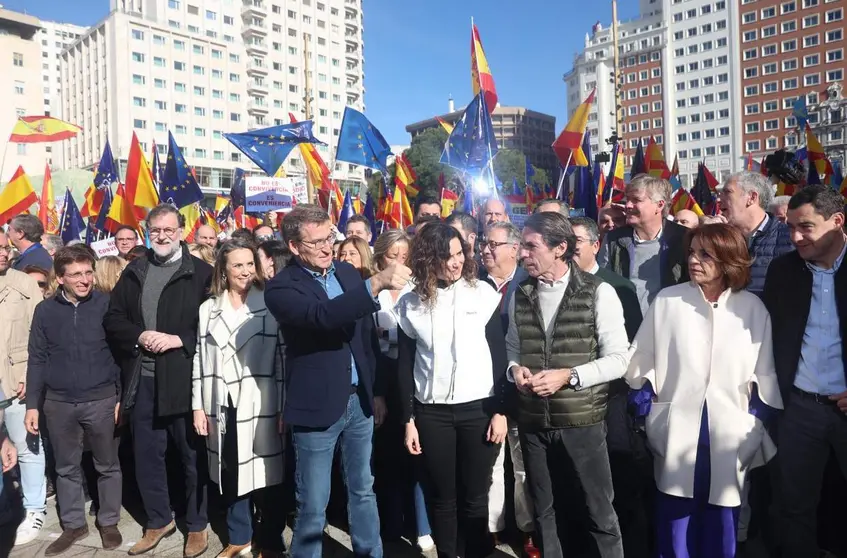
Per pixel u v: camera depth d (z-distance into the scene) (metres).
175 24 70.69
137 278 3.87
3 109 53.53
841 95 64.88
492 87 6.13
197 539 3.75
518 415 3.06
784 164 5.75
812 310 2.89
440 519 3.14
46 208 10.92
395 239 4.07
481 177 6.05
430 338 3.08
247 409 3.47
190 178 8.12
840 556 3.35
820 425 2.85
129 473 5.03
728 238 2.81
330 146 84.19
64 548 3.83
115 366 4.01
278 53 78.00
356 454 3.23
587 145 7.70
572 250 3.00
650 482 3.58
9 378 4.16
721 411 2.85
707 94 77.56
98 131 67.56
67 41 118.50
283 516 3.64
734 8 74.06
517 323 3.10
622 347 2.96
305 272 3.12
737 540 3.44
